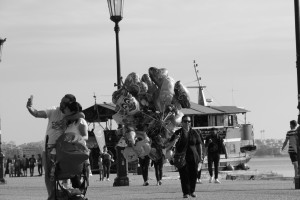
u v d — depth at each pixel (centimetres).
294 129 3009
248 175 4038
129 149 3206
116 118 3234
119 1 3528
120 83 3456
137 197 2455
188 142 2320
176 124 3234
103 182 4338
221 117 7144
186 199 2286
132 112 3172
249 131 7338
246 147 7250
